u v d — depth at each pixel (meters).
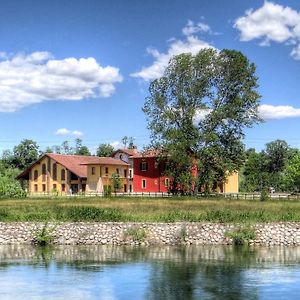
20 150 141.38
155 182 88.06
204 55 75.12
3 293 22.67
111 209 42.78
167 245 37.53
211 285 24.20
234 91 76.00
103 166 99.38
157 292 22.97
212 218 39.81
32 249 35.59
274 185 124.12
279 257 31.89
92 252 34.09
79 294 22.58
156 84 75.88
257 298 21.89
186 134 73.94
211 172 73.25
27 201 53.34
